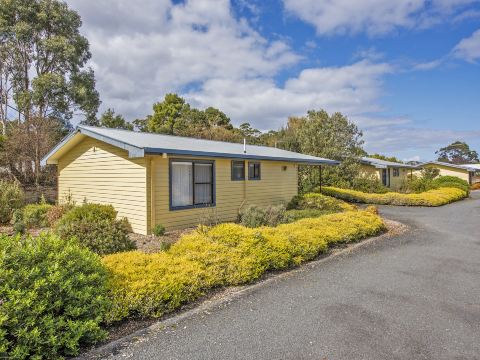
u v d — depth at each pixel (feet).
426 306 13.55
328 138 72.90
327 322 11.98
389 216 43.62
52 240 11.43
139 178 29.19
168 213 30.22
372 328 11.53
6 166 52.60
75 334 9.61
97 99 81.46
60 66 76.43
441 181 85.30
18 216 32.42
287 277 17.39
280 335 11.00
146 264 14.48
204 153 30.78
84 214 26.18
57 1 73.92
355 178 73.72
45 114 71.92
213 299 14.26
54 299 9.83
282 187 46.70
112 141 29.04
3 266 9.43
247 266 16.38
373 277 17.40
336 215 29.63
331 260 20.86
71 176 38.14
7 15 69.10
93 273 11.46
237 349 10.11
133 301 11.82
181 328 11.52
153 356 9.73
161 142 32.30
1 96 71.67
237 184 38.37
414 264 20.01
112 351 10.01
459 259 21.25
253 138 109.60
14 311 8.73
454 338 10.86
